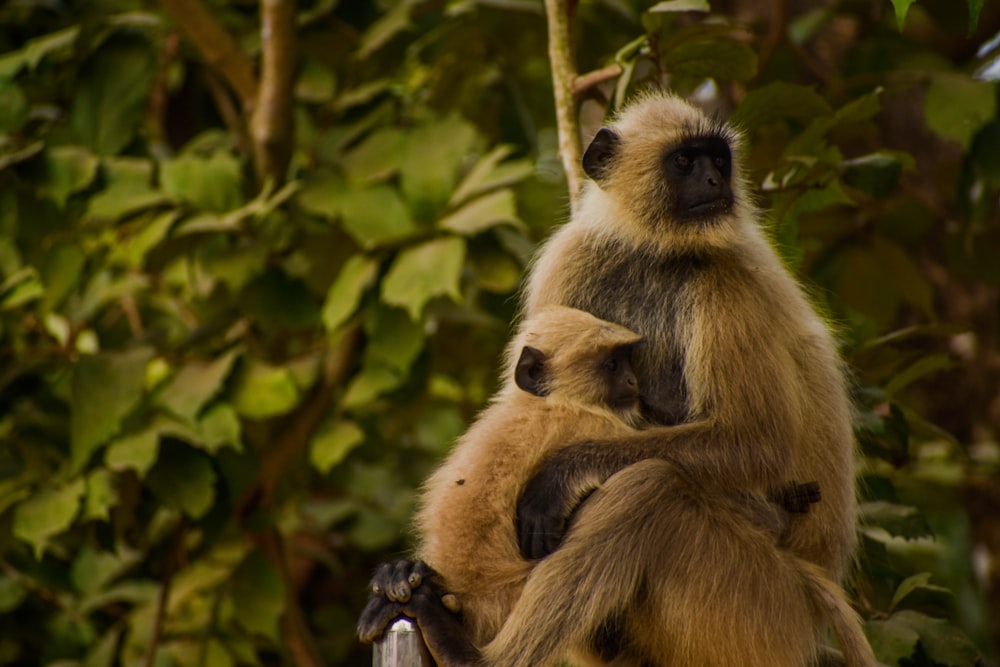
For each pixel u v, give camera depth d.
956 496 14.72
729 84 13.11
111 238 13.61
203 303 13.51
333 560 16.06
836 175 9.90
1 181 12.55
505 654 7.27
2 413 13.56
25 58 12.66
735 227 8.90
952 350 15.28
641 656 7.99
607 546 7.50
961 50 15.60
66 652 14.53
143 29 13.92
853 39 14.77
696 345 8.35
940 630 8.82
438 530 7.74
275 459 13.38
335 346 13.74
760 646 7.77
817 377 8.69
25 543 13.92
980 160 11.80
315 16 14.57
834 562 8.62
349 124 14.27
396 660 7.25
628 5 14.51
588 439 8.05
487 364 15.63
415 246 11.88
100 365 11.39
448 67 14.67
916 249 13.32
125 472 12.04
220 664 13.53
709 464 7.94
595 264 9.42
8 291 13.00
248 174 13.65
